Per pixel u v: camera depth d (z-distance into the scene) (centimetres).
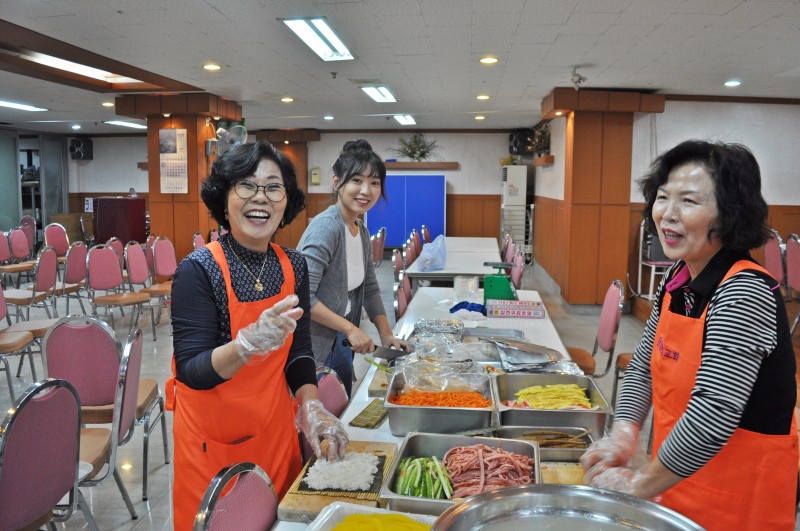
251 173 160
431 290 450
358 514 137
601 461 143
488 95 810
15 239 891
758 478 127
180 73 657
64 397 193
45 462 188
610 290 378
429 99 857
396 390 218
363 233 290
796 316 531
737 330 120
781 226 766
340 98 847
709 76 635
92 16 441
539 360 246
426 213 1345
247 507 133
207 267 162
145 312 745
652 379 149
